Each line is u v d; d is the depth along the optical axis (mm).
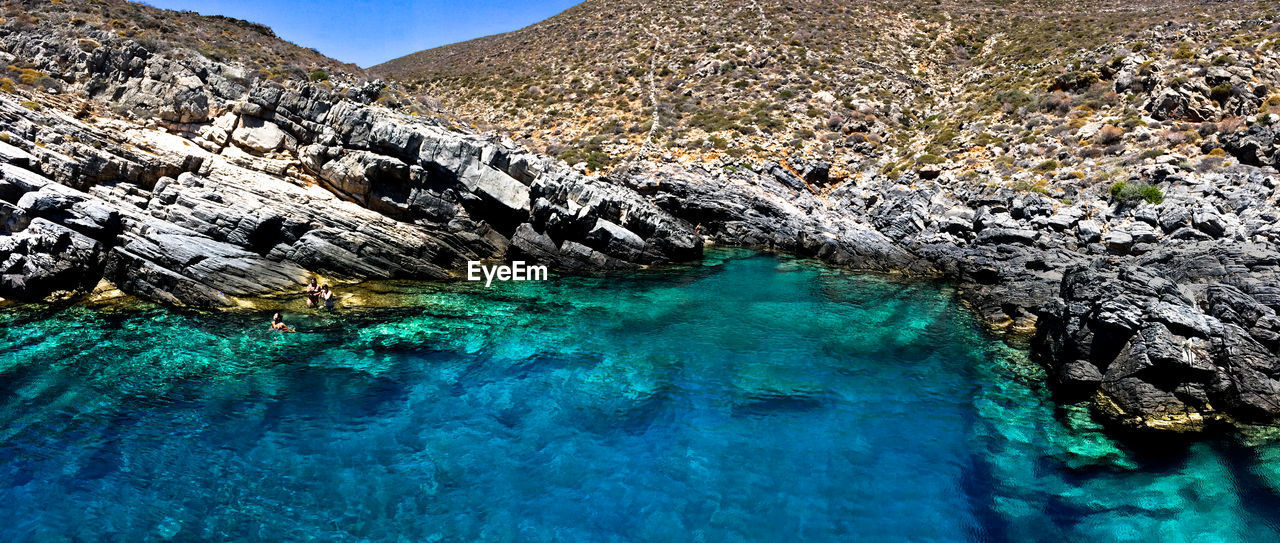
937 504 11789
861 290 27422
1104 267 20234
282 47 60312
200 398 14609
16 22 41312
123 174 23328
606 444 13609
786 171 44406
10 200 19891
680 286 27203
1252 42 49688
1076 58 57188
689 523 11141
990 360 18969
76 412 13586
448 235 28391
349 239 24844
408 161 28594
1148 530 10945
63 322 18047
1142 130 42844
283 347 17719
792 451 13523
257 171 27094
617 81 69188
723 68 67438
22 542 9805
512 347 18859
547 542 10539
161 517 10625
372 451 12938
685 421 14719
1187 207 29922
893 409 15555
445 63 91875
